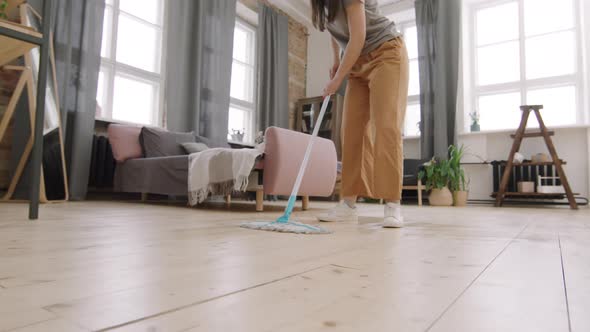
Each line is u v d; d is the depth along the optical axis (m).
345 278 0.54
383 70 1.50
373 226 1.45
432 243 0.96
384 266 0.64
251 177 2.52
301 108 5.90
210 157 2.45
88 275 0.53
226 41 4.48
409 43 5.65
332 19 1.50
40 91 1.38
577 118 4.55
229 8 4.54
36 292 0.43
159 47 4.21
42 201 2.45
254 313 0.37
